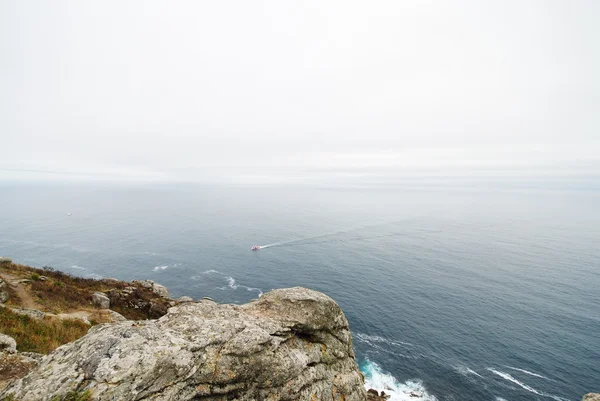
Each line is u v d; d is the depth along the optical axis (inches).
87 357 314.8
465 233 6855.3
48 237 6328.7
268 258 4598.9
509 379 1985.7
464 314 2832.2
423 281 3639.3
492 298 3184.1
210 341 383.9
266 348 415.8
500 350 2290.8
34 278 1245.1
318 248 5265.8
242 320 451.8
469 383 1946.4
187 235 6387.8
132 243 5684.1
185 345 361.1
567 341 2416.3
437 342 2378.2
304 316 515.8
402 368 2069.4
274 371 405.7
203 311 459.8
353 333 2469.2
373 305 2962.6
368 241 5876.0
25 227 7598.4
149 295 1529.3
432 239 6156.5
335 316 564.1
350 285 3467.0
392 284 3513.8
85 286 1439.5
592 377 2015.3
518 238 6343.5
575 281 3693.4
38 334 748.6
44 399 272.7
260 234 6412.4
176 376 331.0
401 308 2918.3
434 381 1958.7
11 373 514.6
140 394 300.0
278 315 510.3
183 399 325.4
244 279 3698.3
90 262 4463.6
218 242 5703.7
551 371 2070.6
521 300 3144.7
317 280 3631.9
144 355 323.6
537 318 2775.6
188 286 3486.7
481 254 4985.2
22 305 978.7
